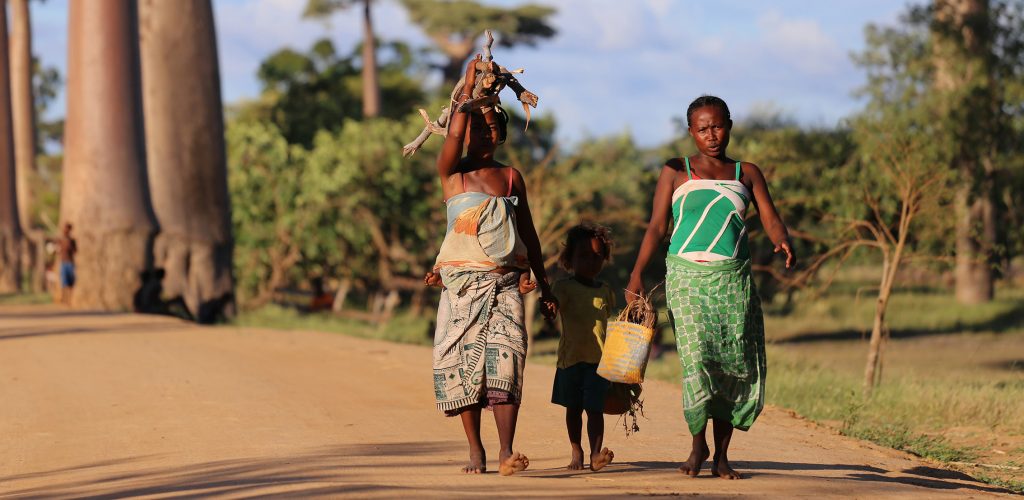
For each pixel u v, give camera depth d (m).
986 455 34.12
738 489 20.80
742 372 21.59
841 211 68.31
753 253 116.12
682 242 21.64
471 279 21.64
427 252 132.25
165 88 101.00
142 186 98.19
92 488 22.11
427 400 37.56
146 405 36.78
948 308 135.88
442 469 23.19
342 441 28.47
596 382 22.67
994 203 123.06
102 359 51.34
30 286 166.50
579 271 23.05
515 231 21.89
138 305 96.94
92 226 96.88
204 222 101.44
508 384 21.36
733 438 30.75
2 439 30.98
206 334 66.00
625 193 142.62
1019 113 121.06
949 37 118.62
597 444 22.80
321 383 42.22
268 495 19.03
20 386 42.53
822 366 63.50
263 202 124.56
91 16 97.12
